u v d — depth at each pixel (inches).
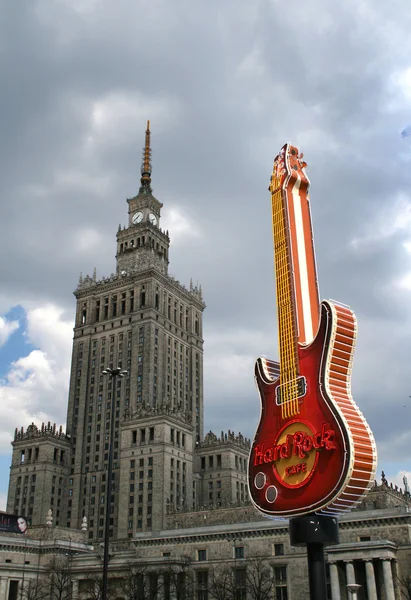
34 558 5629.9
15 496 7411.4
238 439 7603.4
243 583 4485.7
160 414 6697.8
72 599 5108.3
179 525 5556.1
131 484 6574.8
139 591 4581.7
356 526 4308.6
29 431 7706.7
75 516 7322.8
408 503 5246.1
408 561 4060.0
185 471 6766.7
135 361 7849.4
